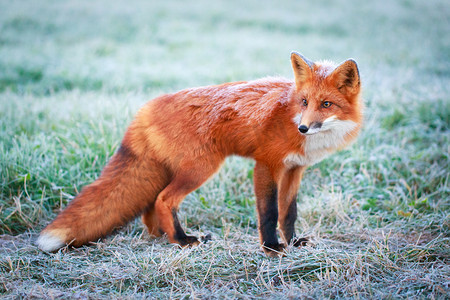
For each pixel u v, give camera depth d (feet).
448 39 59.06
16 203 18.79
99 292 13.51
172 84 39.32
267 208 16.29
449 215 18.51
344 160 24.64
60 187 20.16
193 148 16.60
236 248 16.35
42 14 64.95
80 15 66.49
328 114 14.92
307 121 14.49
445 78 39.83
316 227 18.60
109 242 17.03
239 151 17.02
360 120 15.98
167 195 16.70
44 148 22.74
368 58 48.55
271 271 14.73
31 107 29.30
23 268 14.67
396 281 13.99
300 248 16.38
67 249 16.26
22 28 58.70
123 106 27.81
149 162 17.24
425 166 24.11
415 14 76.89
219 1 84.38
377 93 33.96
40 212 19.36
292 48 54.19
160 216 16.60
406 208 20.39
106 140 23.70
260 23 69.72
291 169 17.08
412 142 27.43
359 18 74.08
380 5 83.92
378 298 12.97
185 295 13.35
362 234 17.83
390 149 25.66
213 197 21.12
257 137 15.99
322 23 70.54
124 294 13.35
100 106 28.53
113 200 16.88
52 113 28.53
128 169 17.10
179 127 16.78
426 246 16.17
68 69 41.73
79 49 49.88
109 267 14.78
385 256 14.99
